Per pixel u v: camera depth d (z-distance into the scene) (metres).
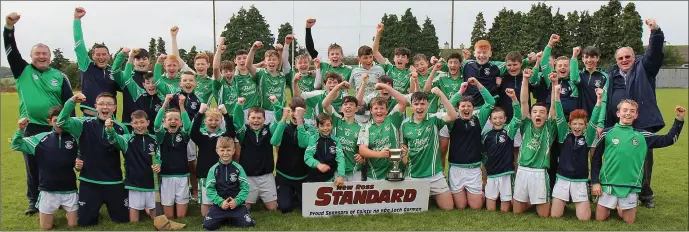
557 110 6.34
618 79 7.13
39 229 6.05
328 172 6.80
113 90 7.40
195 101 7.63
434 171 6.80
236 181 6.14
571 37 38.97
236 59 8.50
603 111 6.61
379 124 6.94
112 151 6.21
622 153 6.11
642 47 38.66
